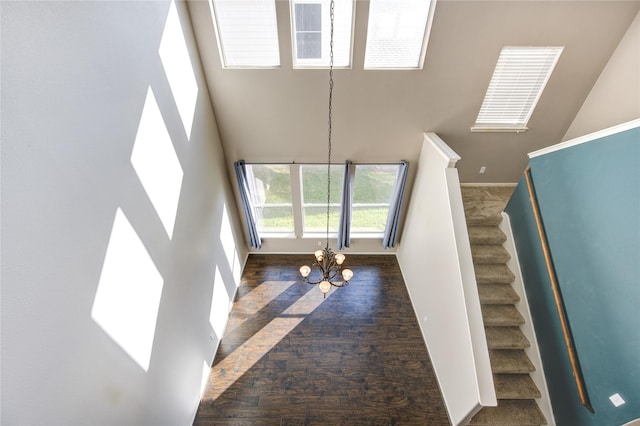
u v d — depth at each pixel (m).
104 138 2.02
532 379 3.41
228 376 3.95
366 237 5.72
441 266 3.70
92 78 1.91
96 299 1.94
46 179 1.57
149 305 2.57
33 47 1.51
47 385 1.57
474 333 2.80
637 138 2.18
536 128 4.49
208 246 4.00
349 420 3.51
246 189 4.98
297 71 3.98
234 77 4.01
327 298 5.05
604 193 2.45
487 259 3.88
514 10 3.49
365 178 5.15
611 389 2.38
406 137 4.57
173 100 3.07
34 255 1.50
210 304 4.04
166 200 2.90
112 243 2.10
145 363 2.52
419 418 3.53
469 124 4.43
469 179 5.12
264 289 5.23
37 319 1.52
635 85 3.54
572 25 3.56
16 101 1.42
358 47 3.77
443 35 3.68
